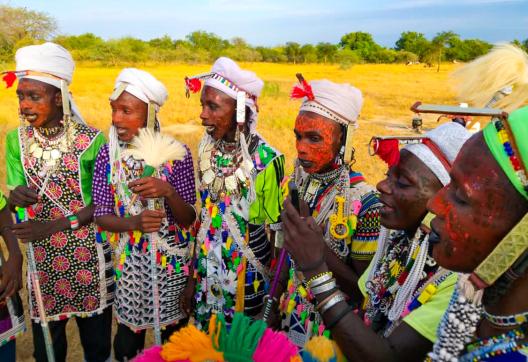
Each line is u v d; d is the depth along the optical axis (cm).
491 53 201
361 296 232
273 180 284
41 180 317
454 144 163
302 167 250
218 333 173
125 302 317
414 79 4447
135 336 329
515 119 101
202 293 309
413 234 175
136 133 300
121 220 297
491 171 106
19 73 299
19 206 309
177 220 302
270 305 243
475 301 123
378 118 1844
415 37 9094
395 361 147
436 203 119
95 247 329
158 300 306
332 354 170
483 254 110
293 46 7725
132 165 301
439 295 151
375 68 6538
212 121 282
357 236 231
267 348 166
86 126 331
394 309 170
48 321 330
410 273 166
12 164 321
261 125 1415
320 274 161
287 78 4422
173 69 5500
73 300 331
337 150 238
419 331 146
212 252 300
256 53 7594
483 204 107
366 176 865
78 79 3612
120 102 294
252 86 282
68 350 389
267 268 302
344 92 230
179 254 316
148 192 277
